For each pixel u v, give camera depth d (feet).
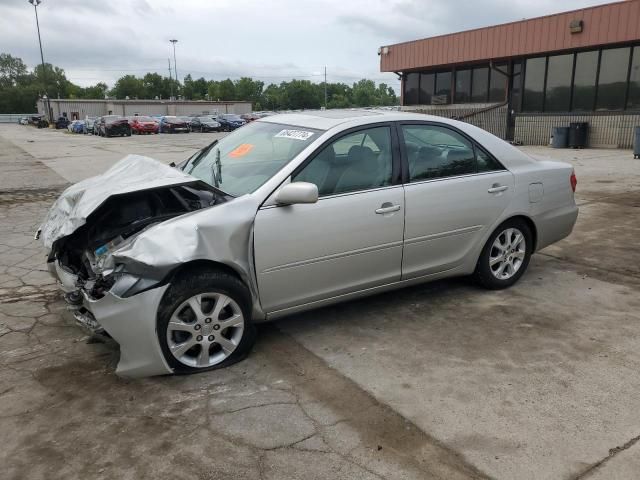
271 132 13.93
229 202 11.16
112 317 10.02
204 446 8.88
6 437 9.12
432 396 10.30
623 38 55.47
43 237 12.47
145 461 8.54
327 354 12.00
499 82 74.54
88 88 463.42
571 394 10.32
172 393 10.44
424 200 13.42
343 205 12.19
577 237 21.67
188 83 432.66
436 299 15.17
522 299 15.15
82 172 46.37
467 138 14.62
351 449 8.80
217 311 10.97
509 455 8.63
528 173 15.52
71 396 10.34
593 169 41.11
